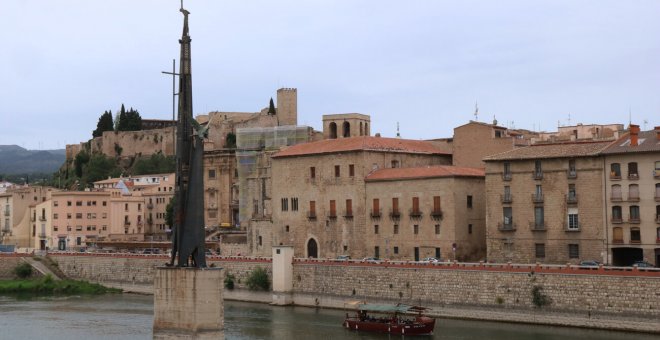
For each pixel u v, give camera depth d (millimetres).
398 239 154625
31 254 197375
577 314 114312
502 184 139625
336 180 165125
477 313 124438
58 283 183500
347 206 163125
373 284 137500
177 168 84938
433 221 149500
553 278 117000
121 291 180250
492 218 140375
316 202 168375
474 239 150000
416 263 132375
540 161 135875
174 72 85625
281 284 148750
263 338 115125
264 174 185875
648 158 126000
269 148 190500
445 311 127938
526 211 137000
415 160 172125
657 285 107250
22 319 137125
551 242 134125
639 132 137625
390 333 116750
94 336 120312
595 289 112875
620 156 128375
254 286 153625
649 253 125312
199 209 83812
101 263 185875
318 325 125188
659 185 125188
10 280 191250
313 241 169000
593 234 130250
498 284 122562
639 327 108500
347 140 170125
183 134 84562
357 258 160750
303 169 171125
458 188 147750
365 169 161375
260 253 179875
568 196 133000
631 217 127125
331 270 143625
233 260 159000
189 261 87875
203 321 81875
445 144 184375
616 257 129625
